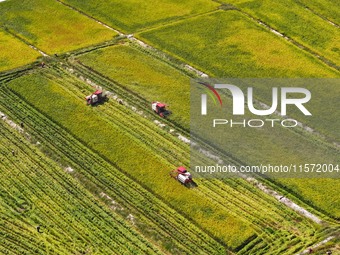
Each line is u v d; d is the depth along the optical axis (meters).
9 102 67.25
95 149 59.50
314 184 54.41
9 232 51.25
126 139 60.69
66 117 64.06
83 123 63.06
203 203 52.66
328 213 51.78
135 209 53.00
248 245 48.75
